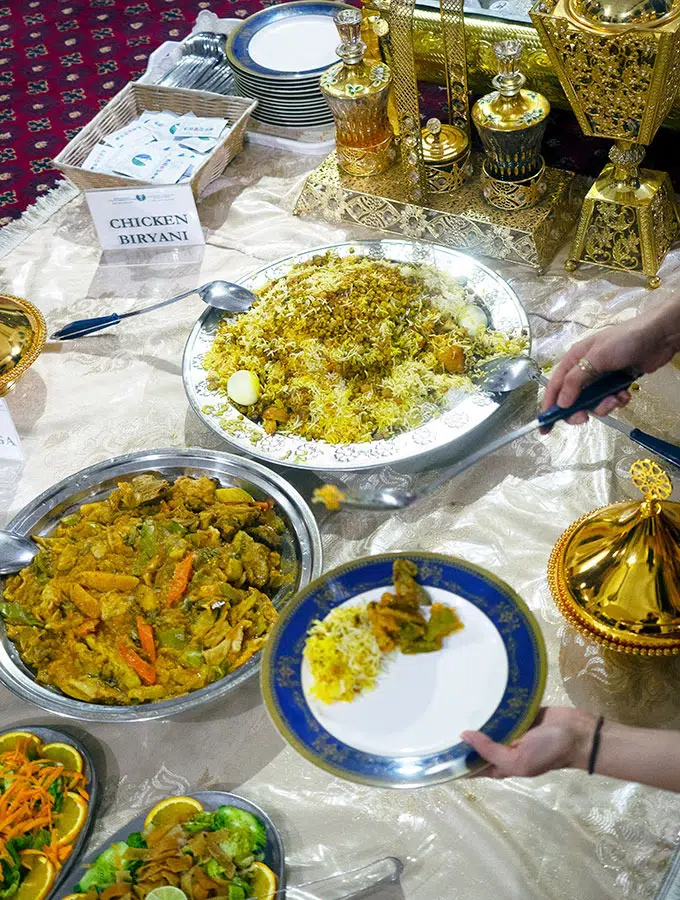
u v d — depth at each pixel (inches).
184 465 58.7
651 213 67.4
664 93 60.4
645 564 46.6
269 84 83.5
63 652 51.4
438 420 58.0
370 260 69.0
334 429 58.7
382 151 76.6
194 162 80.9
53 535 57.5
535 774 38.2
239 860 42.0
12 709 51.9
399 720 39.9
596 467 59.4
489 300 65.4
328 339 63.5
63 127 102.3
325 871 44.0
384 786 38.0
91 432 67.3
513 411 63.1
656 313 49.0
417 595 43.2
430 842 44.5
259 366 63.6
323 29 89.3
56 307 77.1
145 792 47.9
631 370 49.4
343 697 40.7
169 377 70.3
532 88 79.5
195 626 50.3
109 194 76.8
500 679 40.4
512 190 72.0
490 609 42.6
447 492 59.1
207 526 54.9
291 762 48.1
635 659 49.4
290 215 81.7
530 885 42.7
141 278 78.4
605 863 43.1
